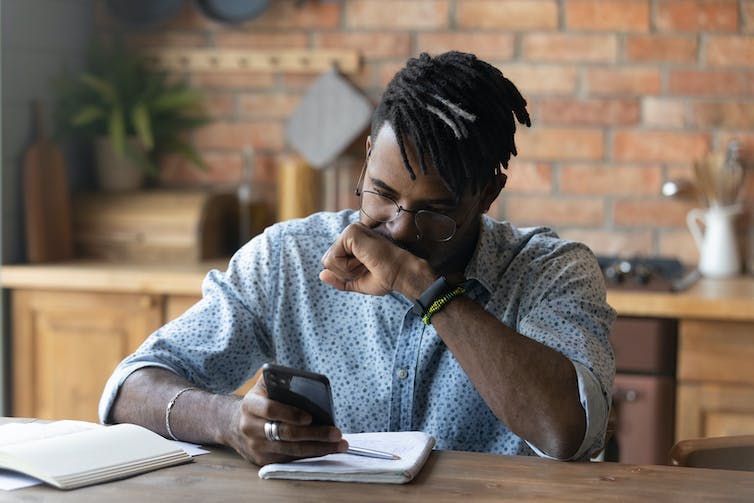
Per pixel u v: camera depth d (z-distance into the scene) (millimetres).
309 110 3412
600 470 1422
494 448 1694
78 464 1356
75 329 3072
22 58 3156
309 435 1380
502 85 1640
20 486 1314
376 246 1540
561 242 1778
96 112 3281
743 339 2766
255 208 3412
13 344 3113
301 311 1790
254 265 1810
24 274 3055
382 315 1734
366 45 3406
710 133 3277
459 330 1512
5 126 3094
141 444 1449
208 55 3469
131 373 1636
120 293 3031
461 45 3355
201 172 3529
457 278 1714
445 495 1297
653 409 2812
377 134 1593
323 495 1292
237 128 3504
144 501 1265
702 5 3246
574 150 3336
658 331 2799
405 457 1414
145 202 3271
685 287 2943
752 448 1698
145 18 3463
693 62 3266
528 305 1691
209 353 1724
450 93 1574
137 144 3369
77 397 3092
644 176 3312
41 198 3174
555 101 3326
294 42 3441
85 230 3281
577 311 1628
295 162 3365
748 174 3254
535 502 1273
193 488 1317
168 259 3234
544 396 1475
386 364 1721
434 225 1572
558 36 3307
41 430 1527
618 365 2836
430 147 1528
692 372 2793
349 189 3463
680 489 1333
